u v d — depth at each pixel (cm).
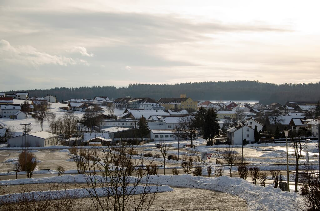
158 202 3553
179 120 14700
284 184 3997
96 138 10988
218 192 3969
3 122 15900
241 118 18988
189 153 8850
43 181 4634
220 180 4253
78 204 3472
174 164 6925
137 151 8825
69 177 4709
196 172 5488
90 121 14700
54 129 14362
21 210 3244
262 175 5088
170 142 11425
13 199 3628
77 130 13612
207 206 3425
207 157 7719
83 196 3762
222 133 13575
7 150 9669
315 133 11362
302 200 3269
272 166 6391
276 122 15188
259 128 11856
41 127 14800
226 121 17388
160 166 6494
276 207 3173
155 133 12312
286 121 15112
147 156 7994
